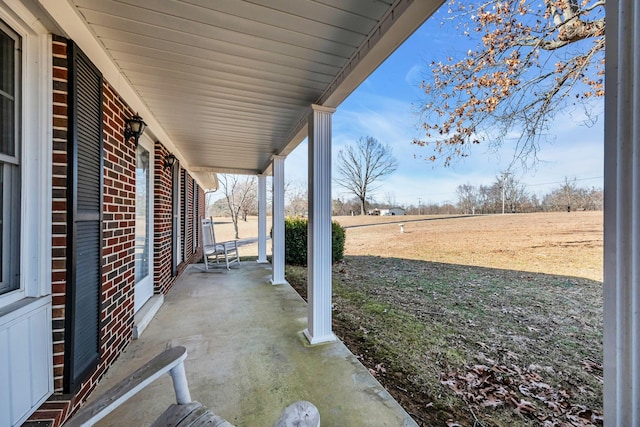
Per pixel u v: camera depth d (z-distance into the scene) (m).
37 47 1.48
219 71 2.24
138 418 1.59
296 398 1.78
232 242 6.45
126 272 2.48
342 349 2.46
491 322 3.33
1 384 1.24
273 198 4.80
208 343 2.54
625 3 0.64
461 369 2.27
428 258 7.70
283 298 3.93
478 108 4.23
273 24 1.68
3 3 1.26
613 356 0.66
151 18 1.63
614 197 0.66
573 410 1.79
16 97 1.42
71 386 1.56
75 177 1.59
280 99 2.74
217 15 1.60
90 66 1.76
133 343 2.53
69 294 1.56
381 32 1.67
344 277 5.66
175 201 4.66
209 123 3.47
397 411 1.67
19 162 1.43
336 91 2.37
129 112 2.50
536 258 6.82
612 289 0.66
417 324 3.22
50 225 1.52
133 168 2.64
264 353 2.36
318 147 2.68
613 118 0.66
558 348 2.68
